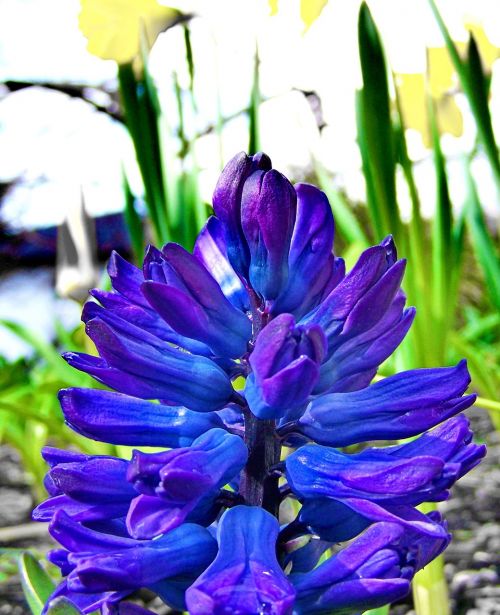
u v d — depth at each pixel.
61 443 0.60
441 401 0.16
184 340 0.17
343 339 0.16
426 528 0.14
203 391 0.16
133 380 0.16
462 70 0.26
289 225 0.16
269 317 0.17
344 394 0.16
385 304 0.15
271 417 0.16
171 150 0.28
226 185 0.17
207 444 0.16
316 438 0.16
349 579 0.15
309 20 0.27
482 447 0.15
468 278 0.96
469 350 0.36
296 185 0.17
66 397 0.16
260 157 0.17
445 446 0.15
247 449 0.16
